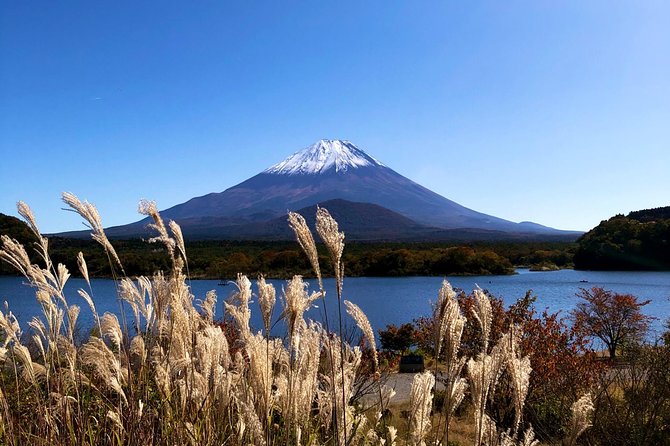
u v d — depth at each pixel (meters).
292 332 2.69
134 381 3.71
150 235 3.29
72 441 3.23
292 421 2.89
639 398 7.29
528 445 2.52
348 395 2.88
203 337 3.38
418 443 2.61
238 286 3.35
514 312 13.49
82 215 3.31
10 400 3.67
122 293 3.48
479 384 2.47
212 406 3.32
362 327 2.79
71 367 3.53
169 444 3.33
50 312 3.50
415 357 15.21
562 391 9.85
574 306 41.62
